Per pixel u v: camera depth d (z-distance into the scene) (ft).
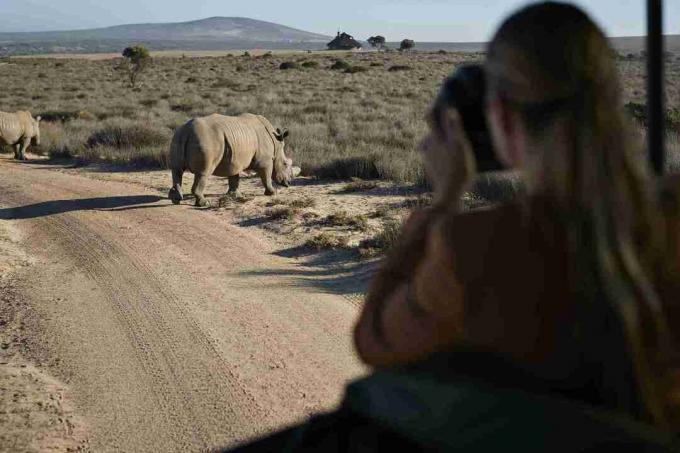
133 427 17.37
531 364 3.61
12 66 333.62
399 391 3.99
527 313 3.53
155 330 23.79
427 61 328.29
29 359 21.61
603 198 3.34
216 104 128.67
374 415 4.06
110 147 72.54
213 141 43.96
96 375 20.38
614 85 3.54
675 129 48.26
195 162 44.19
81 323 24.61
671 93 52.60
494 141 3.85
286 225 38.60
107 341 22.94
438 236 3.66
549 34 3.45
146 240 36.40
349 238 34.73
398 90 149.07
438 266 3.66
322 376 19.97
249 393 19.02
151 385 19.67
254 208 43.50
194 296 27.14
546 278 3.51
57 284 29.27
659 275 3.63
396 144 65.51
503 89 3.61
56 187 54.19
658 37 4.96
